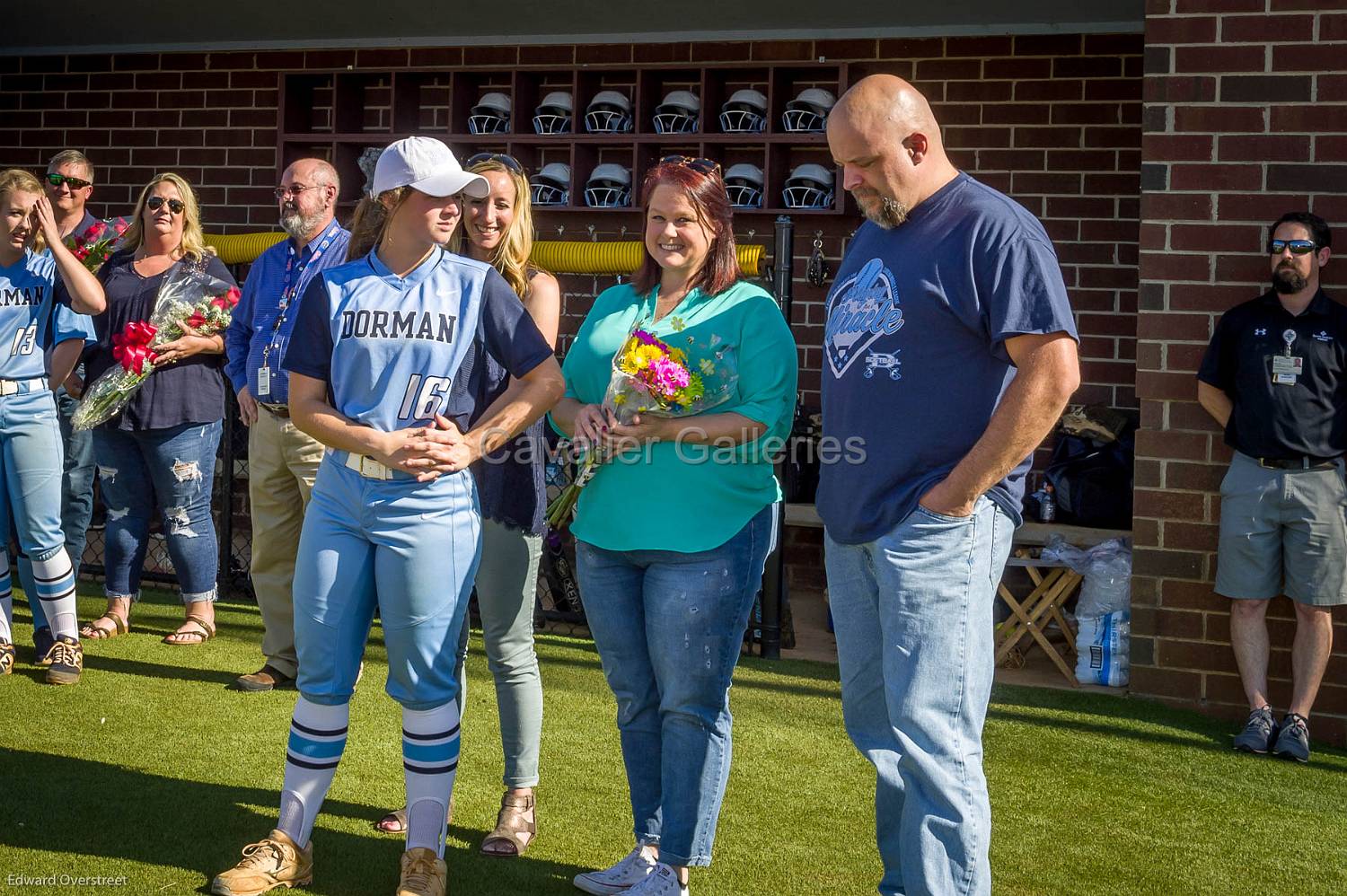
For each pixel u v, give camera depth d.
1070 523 5.84
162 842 3.21
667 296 3.17
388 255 2.96
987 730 4.62
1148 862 3.44
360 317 2.88
